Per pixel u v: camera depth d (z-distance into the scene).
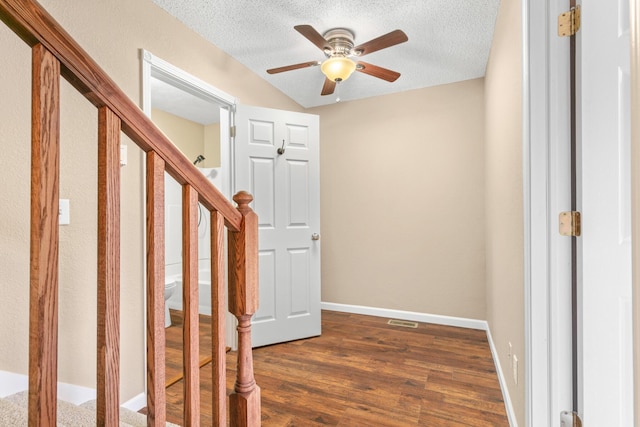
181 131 4.23
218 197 1.04
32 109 0.64
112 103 0.75
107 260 0.74
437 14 2.07
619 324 1.05
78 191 1.55
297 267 2.87
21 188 1.36
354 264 3.51
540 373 1.23
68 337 1.52
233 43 2.42
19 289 1.35
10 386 1.31
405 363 2.30
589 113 1.07
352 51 2.16
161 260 0.87
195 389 0.96
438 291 3.16
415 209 3.25
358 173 3.50
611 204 1.05
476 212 3.02
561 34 1.18
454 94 3.09
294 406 1.79
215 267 1.05
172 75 2.06
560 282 1.20
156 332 0.85
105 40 1.66
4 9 0.58
